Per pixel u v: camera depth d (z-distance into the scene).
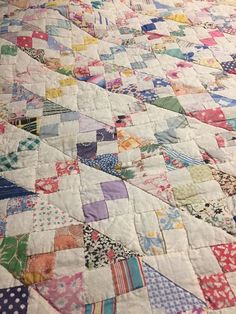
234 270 0.74
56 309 0.69
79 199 0.91
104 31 1.66
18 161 1.05
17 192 0.95
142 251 0.78
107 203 0.90
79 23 1.68
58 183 0.97
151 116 1.18
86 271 0.75
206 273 0.73
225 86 1.29
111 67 1.44
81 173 1.00
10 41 1.51
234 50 1.49
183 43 1.55
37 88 1.35
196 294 0.70
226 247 0.78
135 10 1.82
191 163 0.99
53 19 1.66
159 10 1.81
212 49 1.50
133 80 1.36
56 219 0.86
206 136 1.08
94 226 0.84
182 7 1.83
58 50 1.53
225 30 1.63
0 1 1.77
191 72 1.38
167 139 1.08
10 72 1.40
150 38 1.61
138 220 0.85
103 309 0.69
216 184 0.92
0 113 1.24
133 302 0.69
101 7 1.80
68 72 1.42
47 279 0.74
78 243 0.81
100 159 1.03
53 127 1.17
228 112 1.16
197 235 0.81
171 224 0.83
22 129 1.17
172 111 1.19
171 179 0.95
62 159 1.05
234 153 1.01
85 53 1.53
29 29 1.57
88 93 1.32
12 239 0.82
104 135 1.12
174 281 0.72
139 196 0.91
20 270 0.76
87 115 1.21
